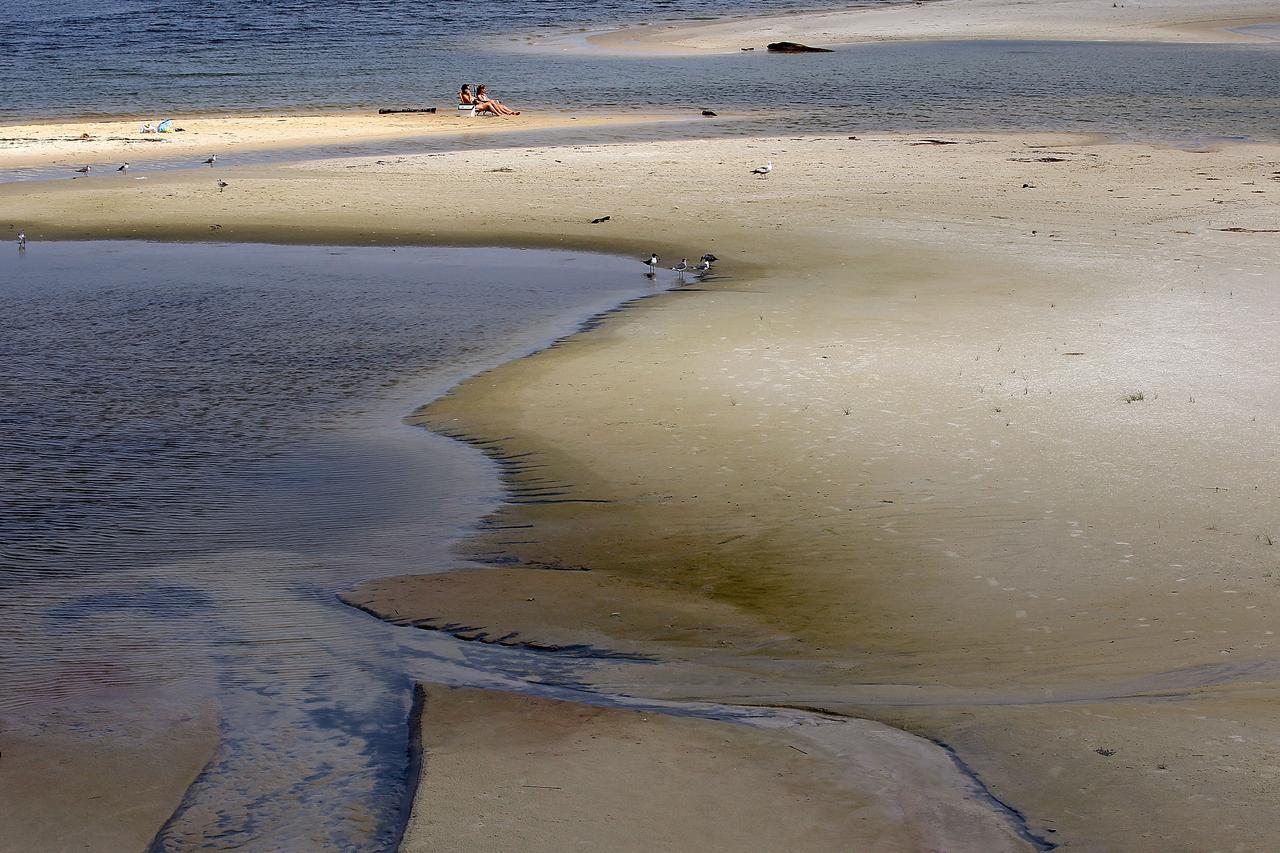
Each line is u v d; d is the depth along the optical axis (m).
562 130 45.19
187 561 11.09
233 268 24.47
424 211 29.42
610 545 11.16
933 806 6.55
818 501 11.90
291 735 7.82
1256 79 58.03
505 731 7.54
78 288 22.86
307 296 22.16
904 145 38.94
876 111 49.25
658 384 16.11
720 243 25.58
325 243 26.61
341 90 60.31
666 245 25.61
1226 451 12.79
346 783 7.23
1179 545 10.38
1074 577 9.88
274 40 88.31
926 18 96.50
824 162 35.56
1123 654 8.49
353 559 11.09
